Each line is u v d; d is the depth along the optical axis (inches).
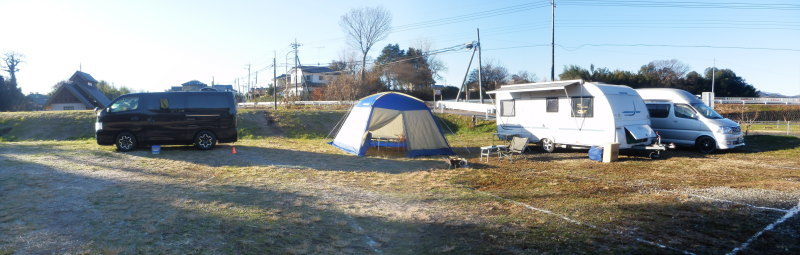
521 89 506.6
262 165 380.8
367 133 470.6
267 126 839.1
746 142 561.0
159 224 196.7
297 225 201.0
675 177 330.0
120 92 2326.5
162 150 466.3
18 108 1606.8
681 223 204.4
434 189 285.7
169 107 458.0
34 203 230.4
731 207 232.4
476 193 273.4
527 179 322.0
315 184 298.2
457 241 181.2
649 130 441.1
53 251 161.3
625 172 354.6
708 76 1985.7
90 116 820.6
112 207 224.5
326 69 2480.3
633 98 457.7
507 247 173.2
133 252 162.2
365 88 1827.0
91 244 169.6
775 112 1115.9
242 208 227.0
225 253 163.5
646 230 193.9
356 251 170.2
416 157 448.8
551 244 176.2
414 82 2122.3
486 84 2229.3
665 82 1852.9
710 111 496.1
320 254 166.1
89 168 343.9
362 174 341.4
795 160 418.9
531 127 505.7
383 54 2487.7
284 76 2620.6
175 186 281.4
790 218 211.2
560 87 459.2
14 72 1694.1
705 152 478.0
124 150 449.4
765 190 275.1
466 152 510.6
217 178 314.8
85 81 1782.7
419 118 472.1
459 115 976.3
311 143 610.5
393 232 194.1
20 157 395.9
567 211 227.0
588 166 388.5
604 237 184.2
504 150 487.2
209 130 471.5
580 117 456.1
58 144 524.1
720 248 171.2
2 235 177.9
